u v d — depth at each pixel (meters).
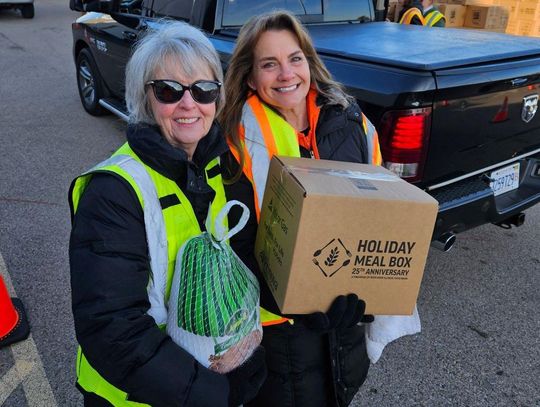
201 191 1.15
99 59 5.14
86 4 4.32
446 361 2.33
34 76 7.36
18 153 4.57
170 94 1.14
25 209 3.57
